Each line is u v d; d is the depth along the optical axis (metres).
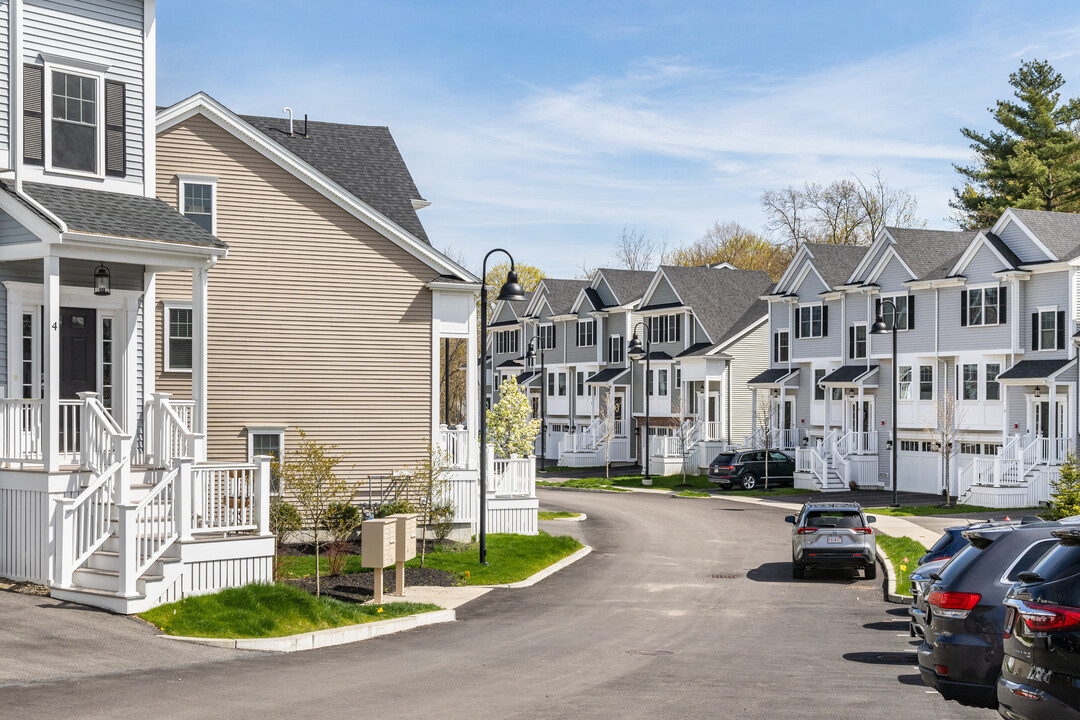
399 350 27.27
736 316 64.19
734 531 35.06
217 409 25.34
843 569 25.62
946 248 50.06
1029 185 67.62
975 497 41.59
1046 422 42.25
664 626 18.27
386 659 14.49
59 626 14.53
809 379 55.72
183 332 24.72
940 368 47.28
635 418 68.19
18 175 18.62
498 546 27.83
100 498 17.11
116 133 20.33
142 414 20.73
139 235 18.14
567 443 68.62
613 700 11.92
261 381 25.78
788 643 16.56
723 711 11.40
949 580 11.14
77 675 12.14
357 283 26.84
